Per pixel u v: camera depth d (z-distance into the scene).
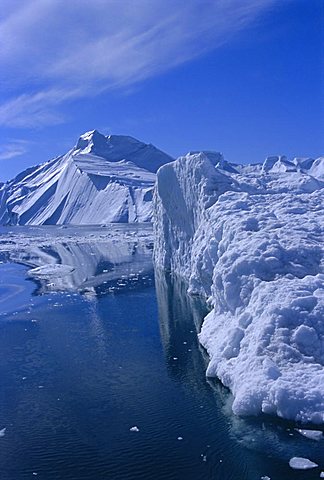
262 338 17.62
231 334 19.52
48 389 20.03
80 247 76.81
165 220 43.69
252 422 15.88
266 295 18.98
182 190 38.16
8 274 50.47
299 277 20.16
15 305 35.03
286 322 17.62
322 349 16.84
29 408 18.48
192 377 20.11
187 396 18.41
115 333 26.88
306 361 16.58
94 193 192.38
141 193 174.25
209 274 28.94
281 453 14.22
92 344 25.27
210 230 28.09
